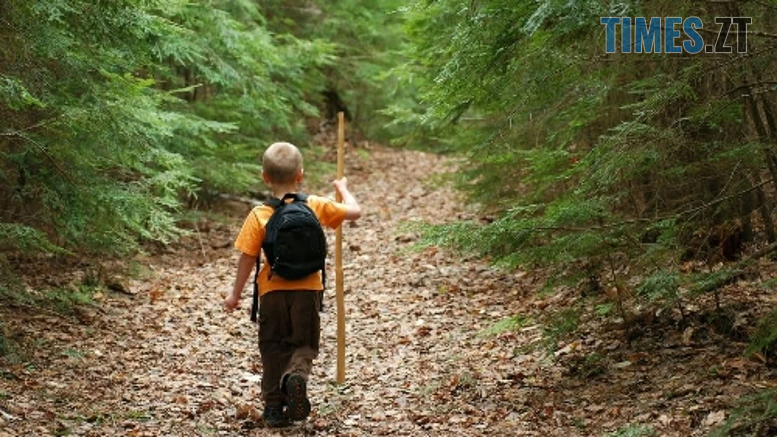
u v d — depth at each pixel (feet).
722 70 15.53
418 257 31.42
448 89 18.11
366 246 34.86
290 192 16.47
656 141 15.61
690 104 16.90
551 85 17.88
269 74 44.73
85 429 15.20
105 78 23.85
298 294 15.92
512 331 21.50
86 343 20.89
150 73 27.48
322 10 58.65
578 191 16.47
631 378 16.70
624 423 14.62
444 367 19.66
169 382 18.65
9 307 22.49
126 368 19.49
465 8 17.70
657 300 17.01
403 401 17.56
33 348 19.81
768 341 13.26
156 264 31.22
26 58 19.25
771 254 18.02
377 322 24.40
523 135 24.99
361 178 52.29
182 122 32.04
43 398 16.62
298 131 50.62
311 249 15.79
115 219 22.91
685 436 13.47
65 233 22.74
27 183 21.56
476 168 30.66
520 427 15.33
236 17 40.63
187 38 33.24
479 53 16.79
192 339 22.45
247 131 44.29
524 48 16.75
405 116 33.14
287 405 15.38
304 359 15.64
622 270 18.85
